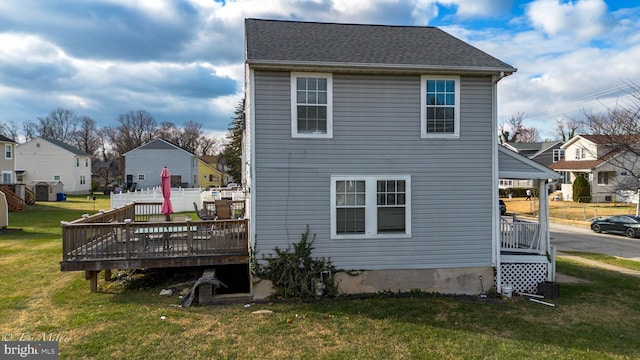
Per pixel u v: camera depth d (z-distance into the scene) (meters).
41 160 48.50
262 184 9.52
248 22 12.08
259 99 9.43
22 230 19.78
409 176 9.97
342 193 9.80
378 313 8.62
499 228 10.27
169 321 8.00
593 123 25.05
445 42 11.54
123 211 12.99
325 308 8.91
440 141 10.04
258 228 9.55
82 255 9.50
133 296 9.60
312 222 9.70
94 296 9.57
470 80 10.10
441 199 10.09
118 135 88.56
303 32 11.55
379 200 9.92
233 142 51.75
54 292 9.84
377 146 9.86
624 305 9.54
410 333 7.61
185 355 6.58
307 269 9.65
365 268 9.91
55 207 31.17
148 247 9.92
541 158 50.94
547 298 10.06
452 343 7.20
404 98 9.91
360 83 9.77
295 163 9.60
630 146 18.69
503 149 10.65
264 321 8.09
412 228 10.02
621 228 22.81
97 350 6.68
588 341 7.38
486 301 9.71
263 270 9.54
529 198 43.88
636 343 7.32
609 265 14.70
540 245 10.87
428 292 10.09
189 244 9.65
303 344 7.07
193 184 55.47
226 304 9.16
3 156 34.66
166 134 91.56
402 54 10.12
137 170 51.69
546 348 7.05
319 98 9.66
